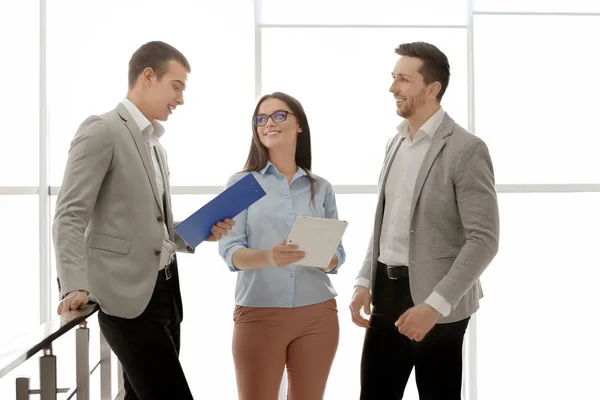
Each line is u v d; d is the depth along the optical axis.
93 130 2.19
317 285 2.61
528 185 3.99
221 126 3.93
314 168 3.97
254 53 3.92
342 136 3.97
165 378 2.28
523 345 4.09
